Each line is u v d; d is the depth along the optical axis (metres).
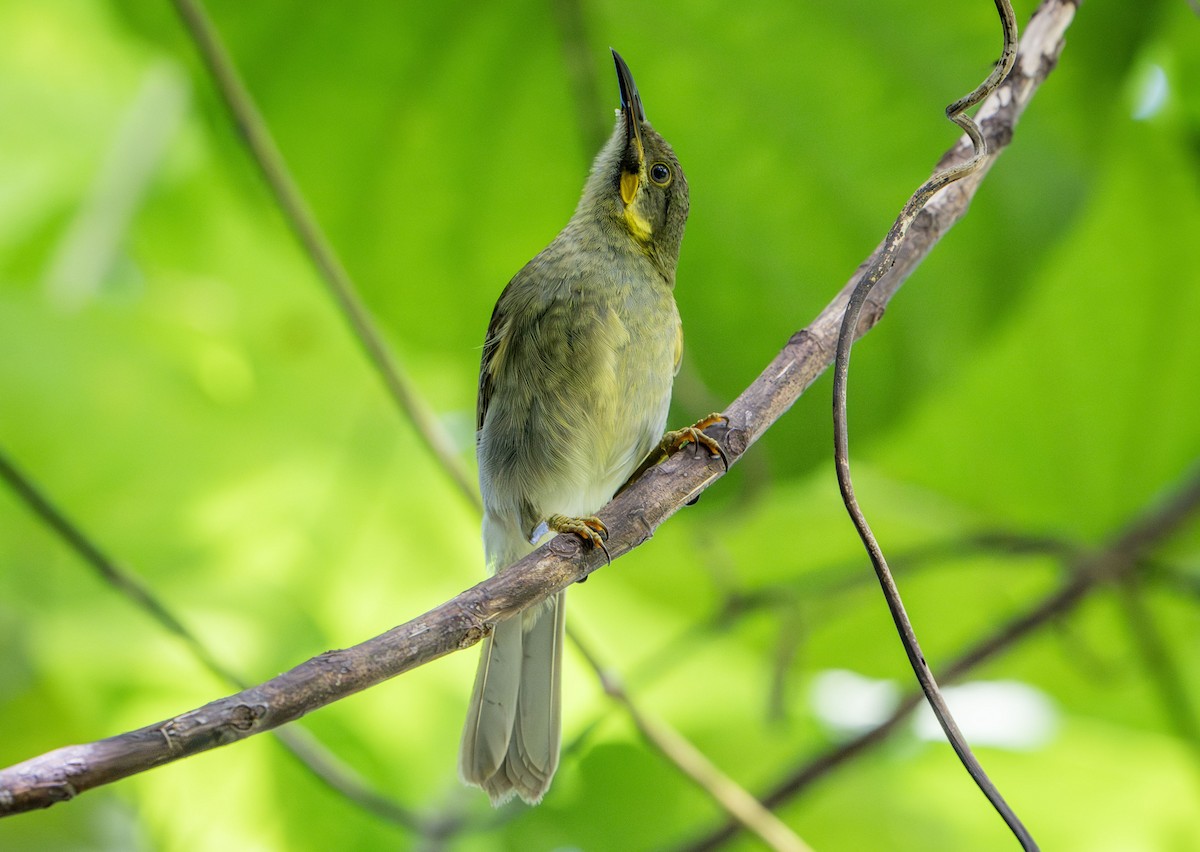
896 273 4.98
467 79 5.07
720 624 5.16
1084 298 5.17
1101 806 5.22
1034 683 5.23
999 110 4.99
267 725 4.69
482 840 5.17
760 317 5.09
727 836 5.12
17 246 5.19
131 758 4.41
